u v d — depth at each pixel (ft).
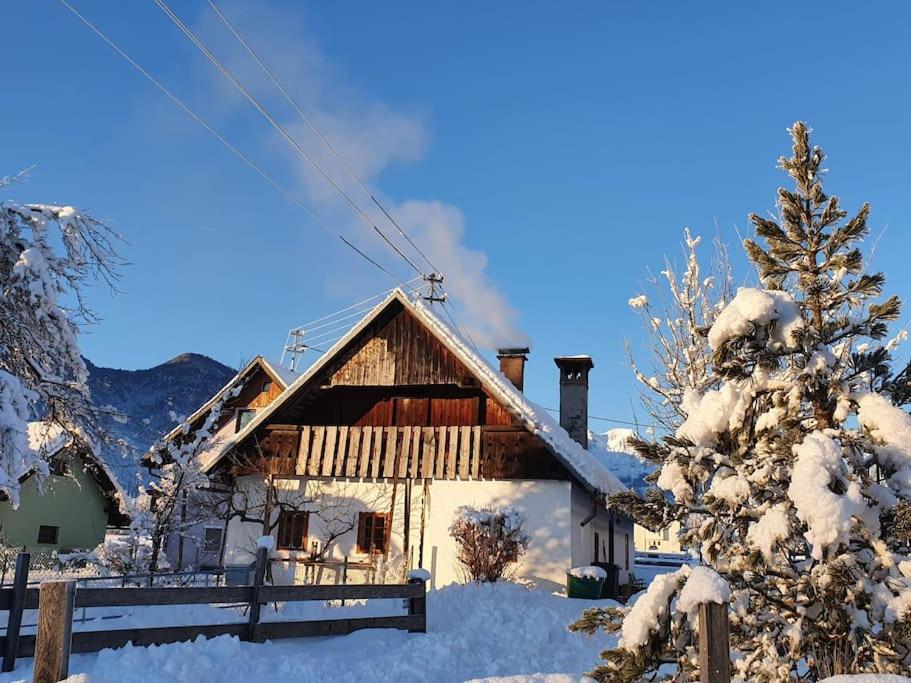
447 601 51.98
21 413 43.37
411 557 67.10
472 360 68.49
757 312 21.43
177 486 68.33
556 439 65.00
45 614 16.51
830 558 19.03
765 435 21.56
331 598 36.14
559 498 65.00
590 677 20.10
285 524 71.46
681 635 19.69
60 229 48.32
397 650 34.30
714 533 21.54
